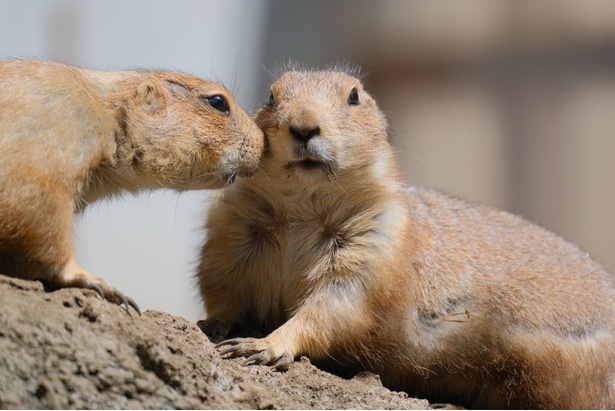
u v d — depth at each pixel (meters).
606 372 11.81
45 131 8.30
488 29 25.91
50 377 6.85
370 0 26.55
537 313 11.55
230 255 10.96
